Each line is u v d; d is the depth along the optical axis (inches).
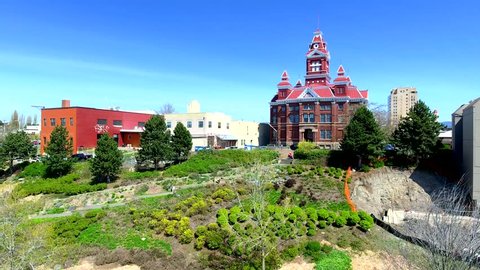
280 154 2284.7
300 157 2038.6
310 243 1088.2
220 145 3095.5
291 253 1048.8
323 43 3521.2
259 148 2657.5
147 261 1011.9
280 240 1117.1
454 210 633.0
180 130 2108.8
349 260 1031.0
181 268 986.7
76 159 2153.1
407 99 4704.7
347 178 1675.7
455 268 531.8
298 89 3388.3
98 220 1262.3
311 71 3481.8
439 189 1679.4
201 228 1141.1
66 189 1675.7
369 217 1227.2
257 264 979.9
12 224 1018.7
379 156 1872.5
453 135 1847.9
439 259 554.9
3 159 2172.7
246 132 3521.2
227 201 1389.0
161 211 1283.2
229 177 1724.9
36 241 932.6
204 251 1069.8
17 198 1593.3
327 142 3105.3
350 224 1226.6
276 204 1385.3
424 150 1775.3
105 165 1739.7
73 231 1163.9
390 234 1167.6
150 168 2025.1
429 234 593.3
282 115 3398.1
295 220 1213.1
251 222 1182.3
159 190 1626.5
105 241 1122.7
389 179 1774.1
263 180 1266.0
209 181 1694.1
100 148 1779.0
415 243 735.1
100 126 2738.7
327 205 1386.6
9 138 2230.6
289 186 1549.0
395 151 1894.7
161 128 2007.9
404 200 1675.7
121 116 2930.6
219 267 981.2
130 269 986.1
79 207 1466.5
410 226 701.3
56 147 1969.7
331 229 1207.6
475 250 548.7
